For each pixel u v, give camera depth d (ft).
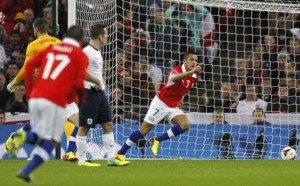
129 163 131.75
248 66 196.75
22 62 183.62
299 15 212.23
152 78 191.83
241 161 151.12
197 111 190.90
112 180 91.04
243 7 174.70
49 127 78.69
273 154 169.68
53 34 151.02
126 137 162.20
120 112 174.09
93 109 119.14
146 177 97.09
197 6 204.85
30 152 153.28
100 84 118.21
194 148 166.40
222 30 211.00
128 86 184.75
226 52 209.36
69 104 130.52
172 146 164.86
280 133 171.01
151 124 138.10
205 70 202.90
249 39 212.43
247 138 169.17
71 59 80.12
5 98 173.47
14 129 156.35
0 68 183.62
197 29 204.85
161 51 198.90
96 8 162.30
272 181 93.56
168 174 104.42
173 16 202.90
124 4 199.11
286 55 200.34
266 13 212.23
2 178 94.38
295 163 144.87
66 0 197.77
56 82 79.05
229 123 173.99
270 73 196.24
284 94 191.62
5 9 202.18
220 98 187.73
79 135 121.29
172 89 139.54
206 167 126.62
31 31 192.75
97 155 155.74
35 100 78.64
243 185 87.40
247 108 184.55
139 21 193.98
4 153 155.22
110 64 172.04
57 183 86.07
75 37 81.76
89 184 85.10
